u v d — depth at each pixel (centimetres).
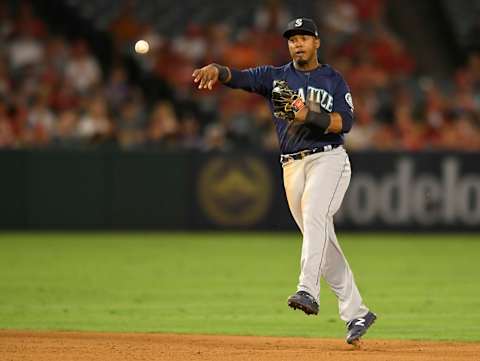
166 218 6844
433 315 3584
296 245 6172
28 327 3266
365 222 6800
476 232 6738
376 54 8362
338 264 2670
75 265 5159
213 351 2656
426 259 5484
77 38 8381
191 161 6831
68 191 6769
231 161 6825
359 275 4819
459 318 3506
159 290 4275
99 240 6394
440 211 6744
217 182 6831
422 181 6738
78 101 7362
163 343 2856
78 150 6769
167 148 7019
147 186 6825
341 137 2662
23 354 2592
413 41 9100
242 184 6825
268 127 7444
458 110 7700
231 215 6850
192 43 8100
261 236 6700
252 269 5031
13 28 7850
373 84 7988
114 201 6806
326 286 4459
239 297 4072
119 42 8262
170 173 6831
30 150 6731
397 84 8069
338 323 3400
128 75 8138
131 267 5088
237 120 7419
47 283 4484
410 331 3206
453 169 6719
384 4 9138
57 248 5919
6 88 7294
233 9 9031
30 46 7719
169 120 7175
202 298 4038
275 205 6831
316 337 3059
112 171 6794
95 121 7044
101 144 7025
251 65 7900
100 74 7994
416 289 4328
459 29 9125
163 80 8012
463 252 5828
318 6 8744
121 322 3391
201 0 9012
